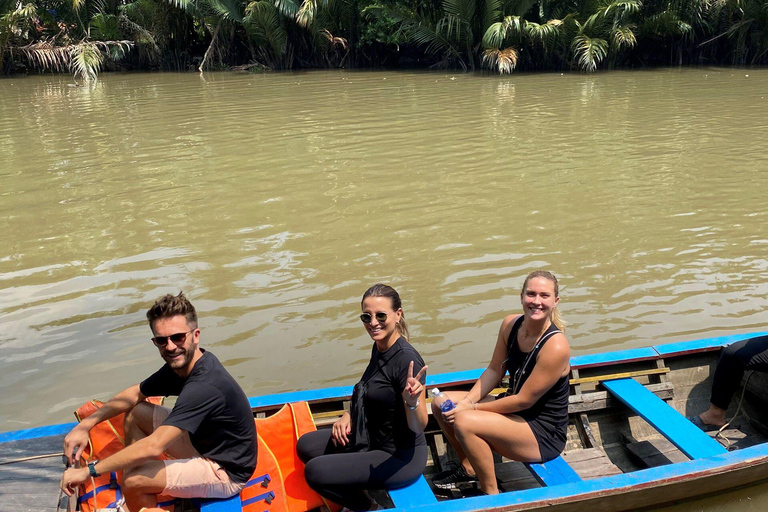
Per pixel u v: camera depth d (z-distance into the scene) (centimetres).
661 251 883
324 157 1388
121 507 395
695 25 2883
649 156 1348
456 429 425
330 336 693
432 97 2148
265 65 3109
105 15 3038
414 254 888
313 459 425
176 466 394
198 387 384
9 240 962
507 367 454
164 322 378
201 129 1700
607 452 522
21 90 2512
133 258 891
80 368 646
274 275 832
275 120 1803
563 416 441
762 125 1606
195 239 955
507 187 1163
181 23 3155
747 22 2698
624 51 2916
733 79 2423
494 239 934
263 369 639
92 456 436
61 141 1589
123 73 3070
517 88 2311
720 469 429
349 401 502
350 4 2967
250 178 1248
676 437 464
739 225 968
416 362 407
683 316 718
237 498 417
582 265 844
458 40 2817
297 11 2900
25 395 607
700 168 1255
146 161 1385
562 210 1043
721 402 525
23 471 445
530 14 2947
